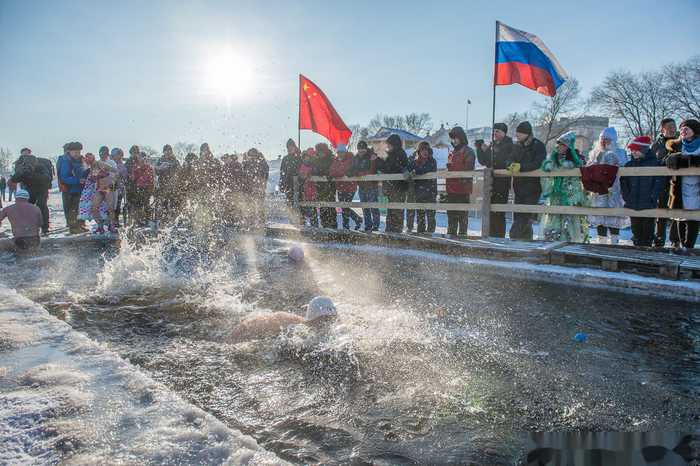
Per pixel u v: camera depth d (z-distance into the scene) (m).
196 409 2.03
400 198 9.62
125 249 7.57
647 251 6.55
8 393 2.14
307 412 2.62
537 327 4.20
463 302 5.06
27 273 6.48
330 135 11.32
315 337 3.77
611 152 7.14
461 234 8.88
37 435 1.82
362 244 8.98
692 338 3.94
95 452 1.71
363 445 2.29
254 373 3.15
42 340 2.82
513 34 8.09
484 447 2.29
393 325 4.17
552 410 2.68
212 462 1.68
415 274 6.55
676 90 32.97
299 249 7.62
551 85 8.00
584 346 3.73
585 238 7.94
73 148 10.80
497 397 2.82
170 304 4.93
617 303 5.04
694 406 2.75
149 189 11.54
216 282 5.98
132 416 1.96
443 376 3.10
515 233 8.34
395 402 2.74
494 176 8.05
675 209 6.27
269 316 4.05
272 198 14.30
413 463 2.15
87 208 10.39
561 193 7.61
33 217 8.20
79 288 5.59
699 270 5.43
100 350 2.67
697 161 6.00
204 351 3.56
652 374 3.21
